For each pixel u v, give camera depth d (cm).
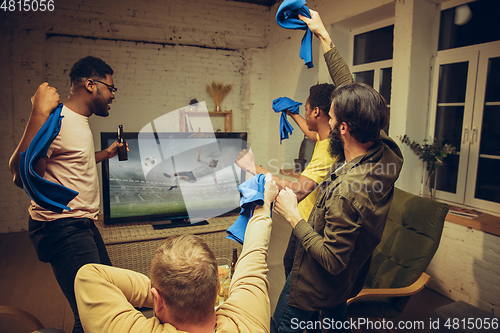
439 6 281
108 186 213
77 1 391
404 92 280
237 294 73
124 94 445
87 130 161
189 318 64
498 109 242
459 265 236
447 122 281
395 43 287
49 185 116
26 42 372
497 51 240
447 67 278
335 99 109
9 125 371
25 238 364
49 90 127
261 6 499
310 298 119
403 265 185
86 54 418
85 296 67
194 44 470
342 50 384
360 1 324
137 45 445
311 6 397
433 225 180
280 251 326
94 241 164
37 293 247
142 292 79
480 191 256
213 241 248
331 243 102
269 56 515
